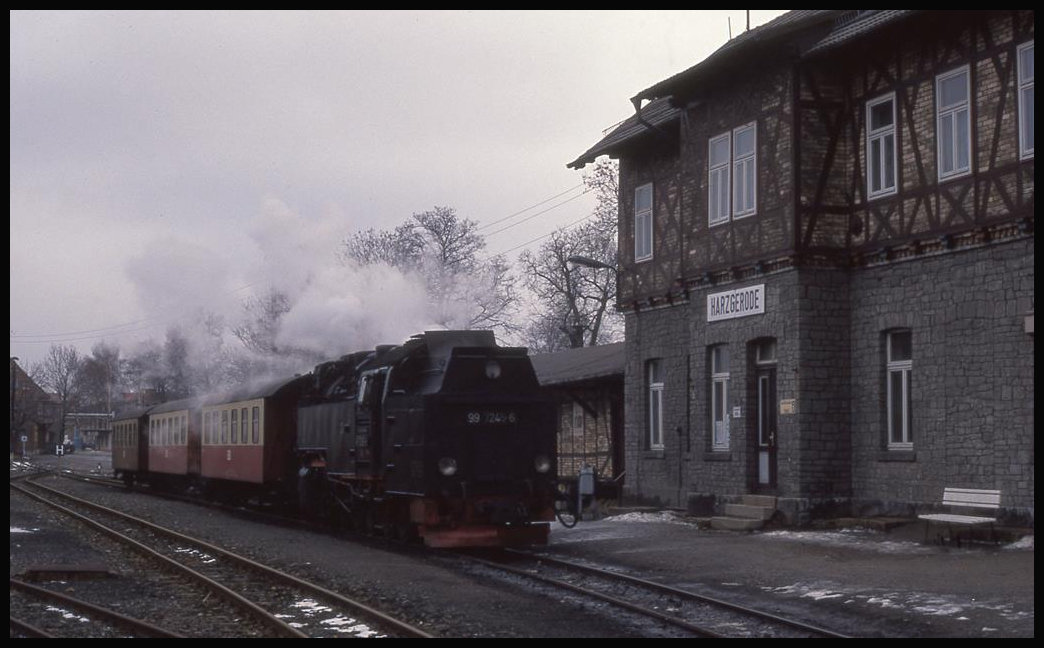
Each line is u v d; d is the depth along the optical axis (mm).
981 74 18141
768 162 21359
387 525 20828
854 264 20688
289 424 27922
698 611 12672
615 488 28812
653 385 26922
